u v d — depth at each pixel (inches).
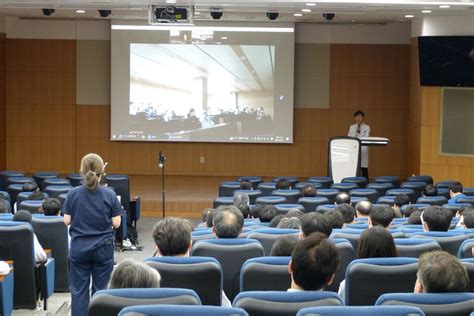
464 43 603.2
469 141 640.4
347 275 161.8
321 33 745.6
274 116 735.1
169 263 166.2
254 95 734.5
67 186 440.1
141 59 732.7
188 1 499.8
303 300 126.9
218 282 166.2
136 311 113.3
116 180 458.9
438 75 621.0
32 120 754.8
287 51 728.3
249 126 737.6
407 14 614.9
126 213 452.4
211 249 201.2
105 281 244.5
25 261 269.3
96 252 240.2
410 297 126.9
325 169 749.9
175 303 125.6
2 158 747.4
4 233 265.1
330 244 135.6
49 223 310.0
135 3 518.6
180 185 698.8
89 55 749.3
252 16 677.9
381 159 751.7
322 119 750.5
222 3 507.5
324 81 749.3
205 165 749.3
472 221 269.1
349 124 749.3
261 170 749.9
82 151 754.2
